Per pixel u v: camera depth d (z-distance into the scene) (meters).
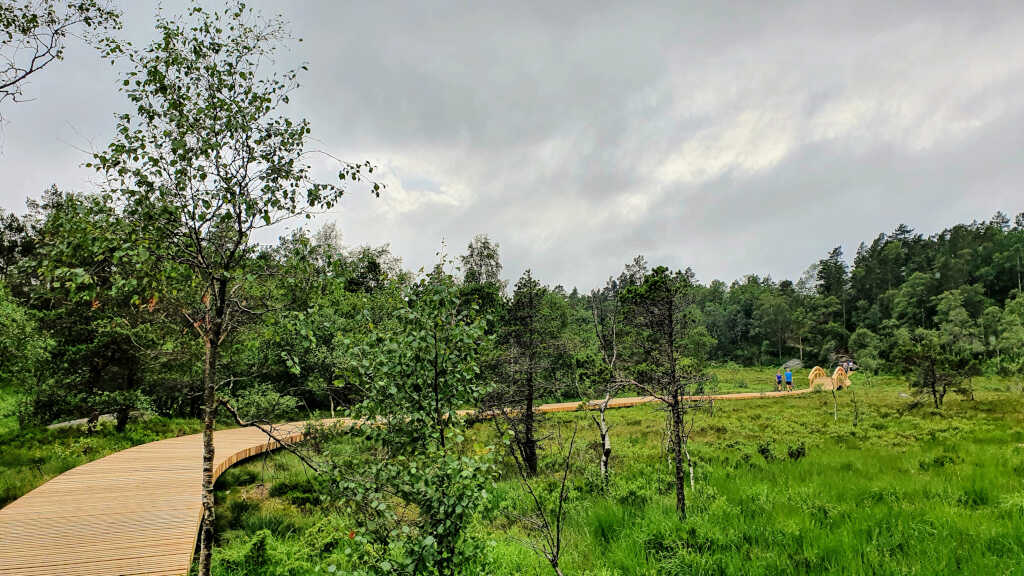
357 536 4.55
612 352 12.43
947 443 15.58
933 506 8.94
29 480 10.98
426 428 5.03
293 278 5.10
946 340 59.88
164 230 4.67
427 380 5.14
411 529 4.56
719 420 23.77
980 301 77.62
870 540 7.70
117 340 15.19
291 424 12.18
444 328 5.09
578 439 18.36
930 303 80.25
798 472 12.40
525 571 7.04
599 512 9.41
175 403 21.14
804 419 23.44
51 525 7.65
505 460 14.48
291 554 7.29
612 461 15.11
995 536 7.38
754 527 8.33
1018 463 11.65
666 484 11.79
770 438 17.80
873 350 61.59
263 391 11.53
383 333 4.93
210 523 4.73
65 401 16.31
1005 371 44.16
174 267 4.76
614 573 6.99
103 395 15.68
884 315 88.06
